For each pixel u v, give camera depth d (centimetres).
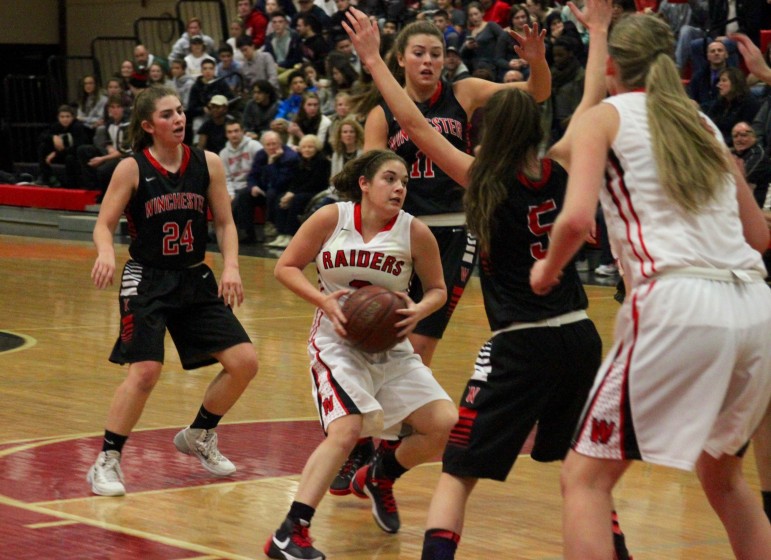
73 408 1116
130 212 852
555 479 903
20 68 3991
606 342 1482
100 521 763
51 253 2541
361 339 706
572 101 2288
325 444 700
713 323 516
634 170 535
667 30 564
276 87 2975
